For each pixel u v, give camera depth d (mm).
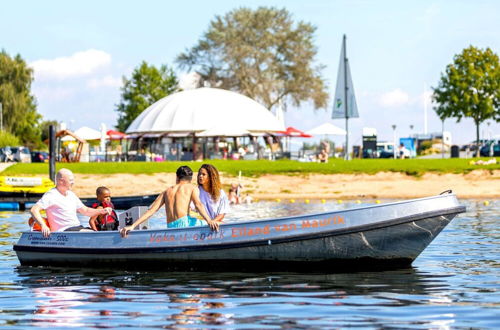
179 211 14297
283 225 13578
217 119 76062
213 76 97750
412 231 13562
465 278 13055
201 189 14531
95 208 15641
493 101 77562
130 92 96062
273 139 81250
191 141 77812
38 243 15211
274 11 99875
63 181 15258
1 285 13000
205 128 75188
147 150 75688
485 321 9812
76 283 13117
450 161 50969
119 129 97000
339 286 12422
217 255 13844
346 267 13945
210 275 13703
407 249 13867
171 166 49188
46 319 10273
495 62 77188
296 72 99750
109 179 46031
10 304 11312
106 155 63156
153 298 11672
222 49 97188
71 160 60281
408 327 9570
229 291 12125
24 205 34562
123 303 11312
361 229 13344
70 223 15312
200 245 13844
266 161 52500
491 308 10586
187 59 98625
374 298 11398
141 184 45500
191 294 11938
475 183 44656
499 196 40906
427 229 13609
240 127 76188
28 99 107312
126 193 43938
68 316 10453
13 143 92688
